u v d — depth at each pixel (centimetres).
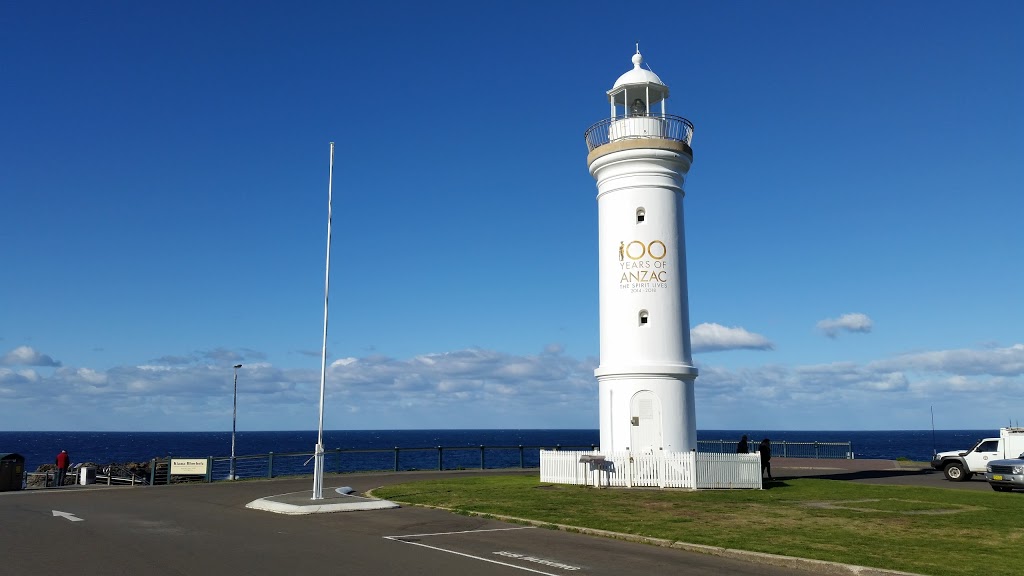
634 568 1209
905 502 2077
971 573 1146
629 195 2830
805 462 4316
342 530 1611
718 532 1526
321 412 2162
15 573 1142
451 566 1206
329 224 2277
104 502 2244
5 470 2680
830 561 1224
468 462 8588
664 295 2767
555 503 2028
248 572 1153
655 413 2686
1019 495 2303
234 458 3219
